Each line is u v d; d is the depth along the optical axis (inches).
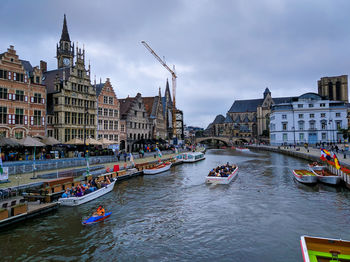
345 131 2982.3
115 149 2187.5
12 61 1530.5
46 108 1758.1
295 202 1022.4
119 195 1117.7
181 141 4635.8
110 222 799.7
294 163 2300.7
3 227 701.3
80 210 888.3
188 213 894.4
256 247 646.5
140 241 674.2
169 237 700.7
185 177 1588.3
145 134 3016.7
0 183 962.1
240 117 7524.6
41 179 1070.4
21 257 575.8
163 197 1094.4
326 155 1555.1
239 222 812.0
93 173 1310.3
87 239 676.1
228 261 580.4
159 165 1879.9
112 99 2343.8
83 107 1980.8
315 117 3951.8
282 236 709.9
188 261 579.5
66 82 1834.4
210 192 1187.9
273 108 4308.6
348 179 1208.8
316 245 517.7
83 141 1621.6
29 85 1625.2
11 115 1514.5
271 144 4471.0
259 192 1188.5
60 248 623.2
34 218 796.6
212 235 716.0
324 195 1124.5
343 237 702.5
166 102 4566.9
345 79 6072.8
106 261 573.0
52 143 1480.1
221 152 4215.1
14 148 1446.9
